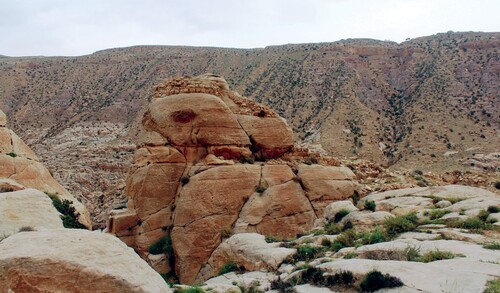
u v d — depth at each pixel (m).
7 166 24.62
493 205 18.97
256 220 26.55
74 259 8.69
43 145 95.94
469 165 67.75
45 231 9.93
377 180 33.16
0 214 16.47
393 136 86.25
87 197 62.78
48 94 126.19
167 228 27.80
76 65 140.38
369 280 10.61
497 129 82.25
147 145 29.53
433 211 19.69
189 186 27.42
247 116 30.81
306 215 27.78
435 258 12.34
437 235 15.60
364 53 121.06
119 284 8.59
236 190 27.42
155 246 27.20
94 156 81.69
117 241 9.89
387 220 18.36
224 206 26.88
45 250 8.79
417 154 75.50
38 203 18.17
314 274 12.28
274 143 30.61
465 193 23.95
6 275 8.41
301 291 11.63
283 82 107.94
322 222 23.55
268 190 27.77
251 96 102.75
